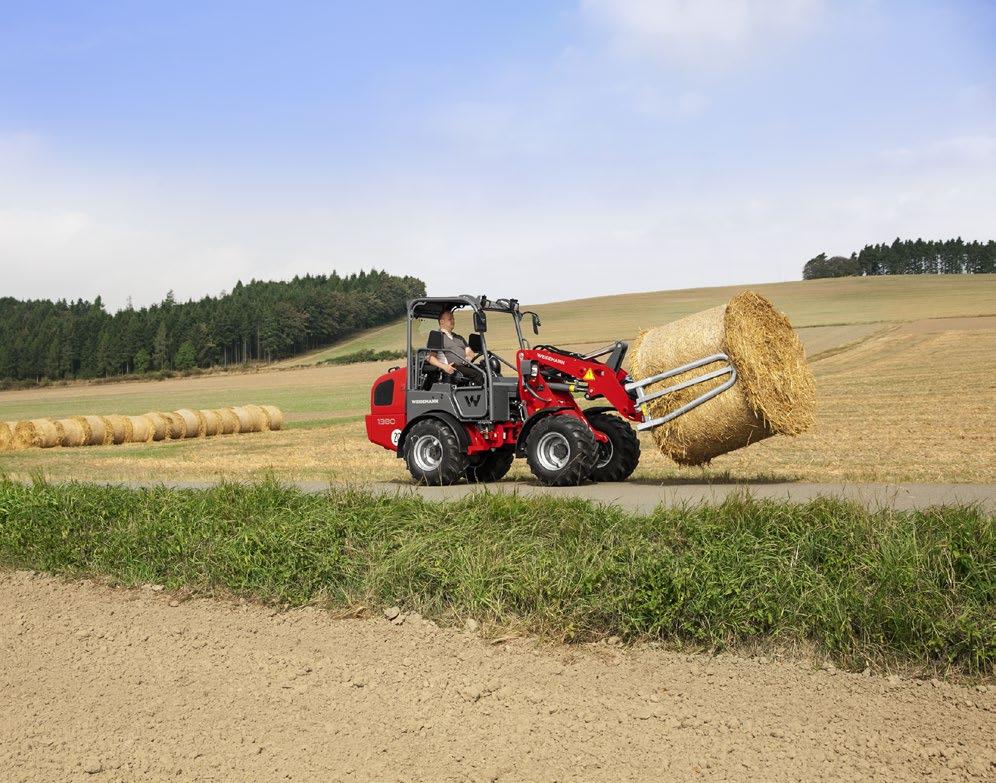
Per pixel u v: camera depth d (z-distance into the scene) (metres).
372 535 7.06
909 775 3.95
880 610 5.20
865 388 34.03
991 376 35.28
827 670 5.12
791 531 6.20
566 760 4.19
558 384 11.62
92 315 124.19
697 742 4.32
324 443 26.16
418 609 6.31
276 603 6.75
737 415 10.79
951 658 4.98
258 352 116.12
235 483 9.15
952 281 115.00
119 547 7.73
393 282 137.62
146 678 5.48
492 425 11.88
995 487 9.77
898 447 16.86
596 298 125.44
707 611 5.52
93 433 30.67
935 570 5.42
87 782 4.18
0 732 4.79
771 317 10.77
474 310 11.70
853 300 100.06
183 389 77.25
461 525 7.00
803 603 5.40
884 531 5.96
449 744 4.41
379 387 12.84
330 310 120.56
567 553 6.34
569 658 5.46
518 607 6.04
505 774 4.09
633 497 9.48
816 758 4.12
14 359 111.25
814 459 15.05
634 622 5.60
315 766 4.25
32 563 8.12
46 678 5.57
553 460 11.12
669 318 97.06
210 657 5.79
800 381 11.02
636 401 11.30
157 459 21.41
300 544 7.01
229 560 7.10
